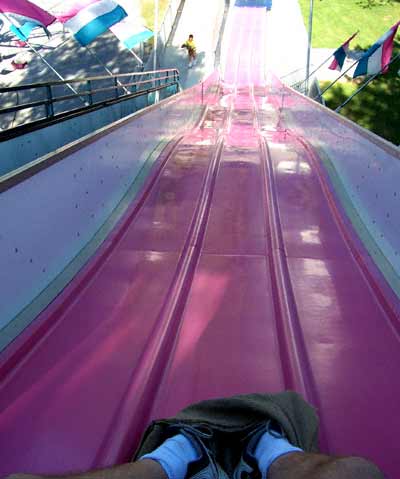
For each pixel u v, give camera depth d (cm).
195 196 624
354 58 2788
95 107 802
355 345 317
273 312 365
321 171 725
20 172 328
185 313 362
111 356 300
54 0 2631
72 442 232
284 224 538
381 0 3662
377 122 2381
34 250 351
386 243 446
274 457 162
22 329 314
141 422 250
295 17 3278
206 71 2500
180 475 163
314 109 957
